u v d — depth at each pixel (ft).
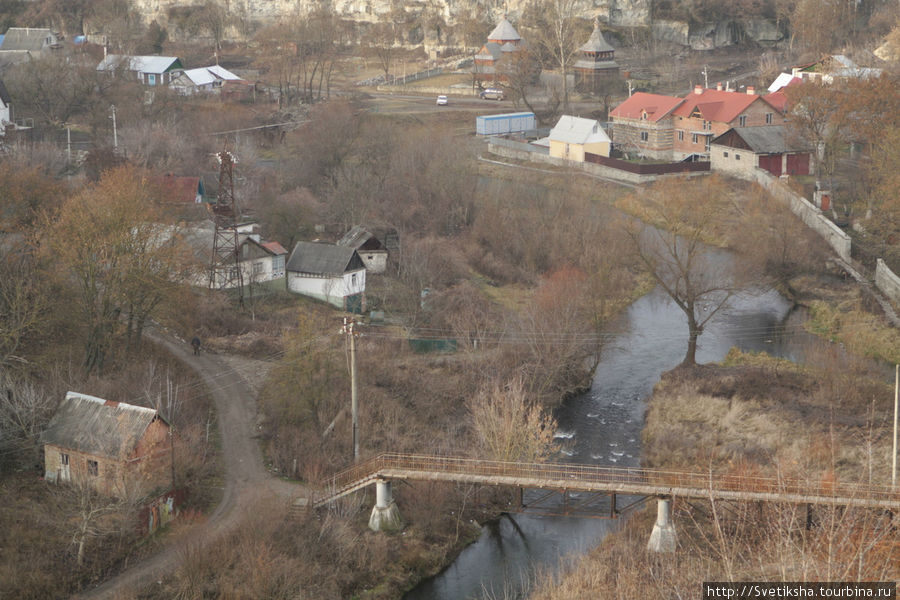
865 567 128.57
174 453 196.34
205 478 209.67
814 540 144.87
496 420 213.46
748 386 254.88
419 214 373.40
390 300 308.40
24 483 200.44
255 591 171.63
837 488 183.73
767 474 208.13
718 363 278.46
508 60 609.01
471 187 385.29
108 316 245.86
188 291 264.72
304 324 237.25
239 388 250.37
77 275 247.50
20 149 375.25
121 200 247.50
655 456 225.97
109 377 239.91
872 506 168.96
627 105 494.59
